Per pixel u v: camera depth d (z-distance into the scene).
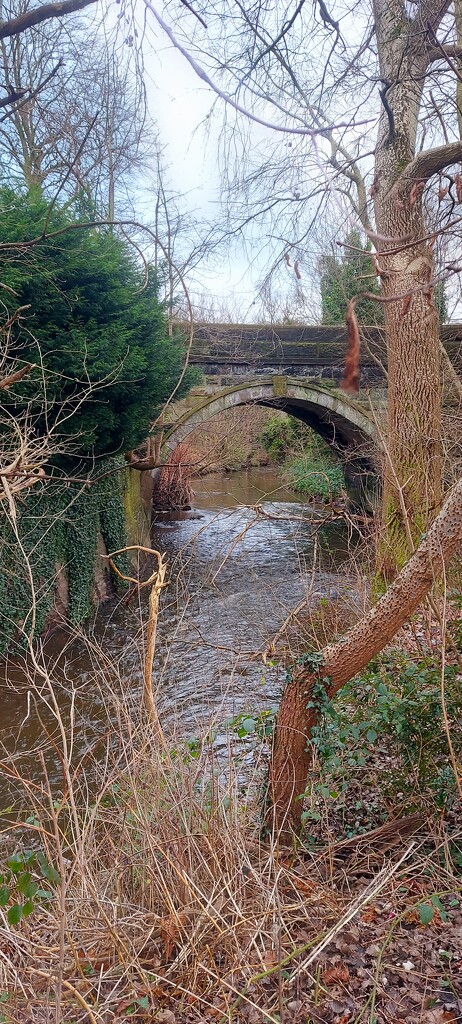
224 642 8.85
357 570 7.57
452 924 3.04
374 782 4.29
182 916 2.84
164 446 16.48
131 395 10.67
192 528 19.08
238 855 3.19
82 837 2.96
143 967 2.79
